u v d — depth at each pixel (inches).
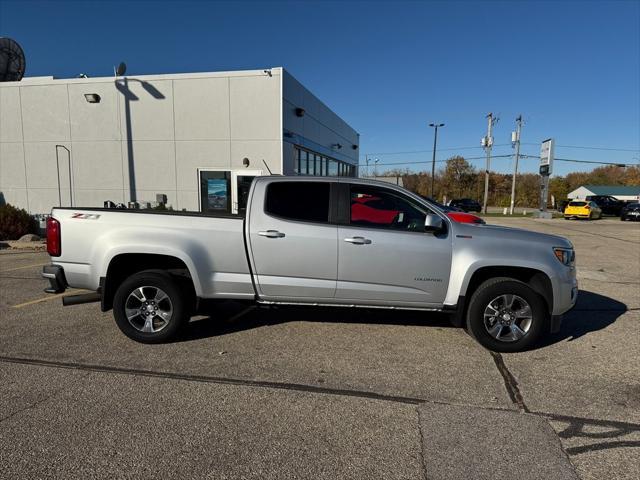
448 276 183.6
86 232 187.9
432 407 136.6
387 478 102.4
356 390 147.7
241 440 117.5
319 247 184.4
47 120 611.2
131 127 594.6
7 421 125.4
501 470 105.6
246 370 162.9
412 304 187.5
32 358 172.4
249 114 571.8
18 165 625.6
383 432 122.1
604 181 3587.6
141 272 188.1
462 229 186.7
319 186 190.5
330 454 111.7
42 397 140.3
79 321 219.8
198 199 592.1
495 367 167.5
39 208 627.2
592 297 283.6
